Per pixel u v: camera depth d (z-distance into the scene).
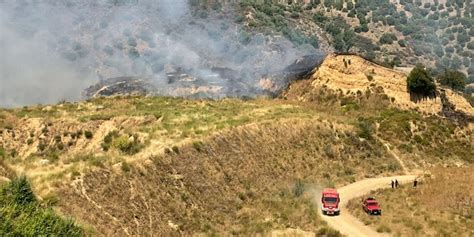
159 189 43.91
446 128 76.50
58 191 37.25
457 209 50.41
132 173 43.28
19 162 44.69
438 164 69.31
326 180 59.34
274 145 60.75
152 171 45.25
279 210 49.12
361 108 79.25
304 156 61.94
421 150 71.06
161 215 41.47
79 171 40.25
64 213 34.88
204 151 52.34
